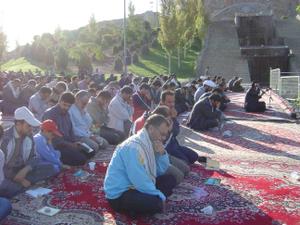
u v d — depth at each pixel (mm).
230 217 5637
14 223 5371
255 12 57969
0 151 5645
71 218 5543
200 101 12219
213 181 7082
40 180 6770
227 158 8891
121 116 9992
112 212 5723
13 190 6176
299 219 5609
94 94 11547
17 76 28062
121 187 5445
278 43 47562
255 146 10227
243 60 41438
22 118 6320
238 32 51156
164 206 5645
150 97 11539
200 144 10398
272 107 18219
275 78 24938
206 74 36250
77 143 8289
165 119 5559
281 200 6301
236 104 19625
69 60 52562
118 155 5488
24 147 6469
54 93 10641
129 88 10070
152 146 5508
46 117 8031
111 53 57312
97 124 9859
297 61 40875
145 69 44656
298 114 15961
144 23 61250
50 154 7043
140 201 5379
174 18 38969
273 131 12391
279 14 58906
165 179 6035
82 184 6863
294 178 7406
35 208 5859
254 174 7648
